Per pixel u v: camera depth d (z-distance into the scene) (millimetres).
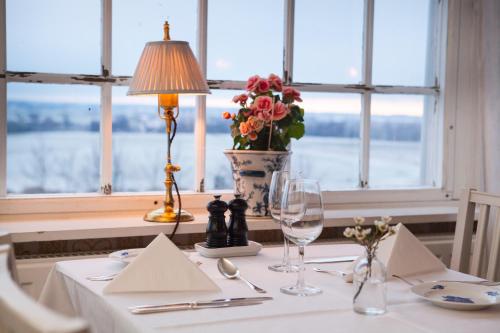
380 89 2645
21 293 689
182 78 1998
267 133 2195
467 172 2740
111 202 2270
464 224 1892
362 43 2635
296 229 1257
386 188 2686
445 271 1490
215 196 1655
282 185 1436
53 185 2279
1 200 2145
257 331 1011
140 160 2387
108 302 1184
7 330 665
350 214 2383
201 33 2371
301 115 2248
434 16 2727
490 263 1771
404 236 1498
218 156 2457
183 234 2127
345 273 1422
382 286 1121
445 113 2695
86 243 2027
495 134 2543
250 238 2201
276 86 2219
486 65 2570
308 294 1238
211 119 2430
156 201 2324
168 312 1117
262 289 1281
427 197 2709
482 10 2625
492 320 1087
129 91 2029
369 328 1032
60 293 1484
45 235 1915
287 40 2502
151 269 1275
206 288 1266
